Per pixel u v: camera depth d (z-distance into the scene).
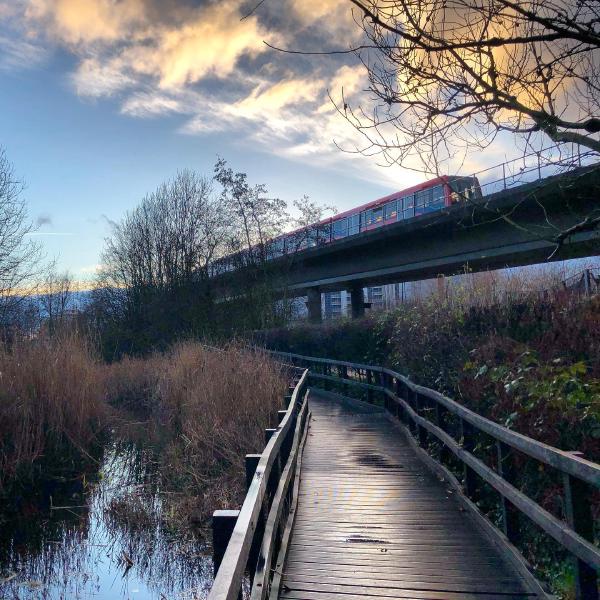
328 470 8.59
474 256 22.84
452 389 8.89
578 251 11.36
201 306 32.25
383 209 29.66
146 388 18.62
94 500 9.81
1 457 10.67
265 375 13.18
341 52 3.74
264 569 4.10
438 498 6.97
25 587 6.73
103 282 37.88
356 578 4.68
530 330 8.62
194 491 9.47
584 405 5.31
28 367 12.43
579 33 3.25
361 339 18.45
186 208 35.03
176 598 6.38
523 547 5.32
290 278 33.97
